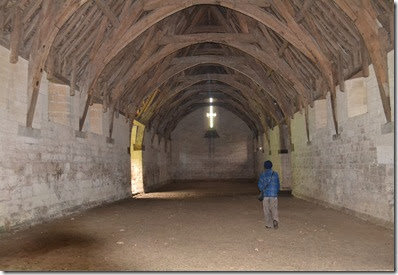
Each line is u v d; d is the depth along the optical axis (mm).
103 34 10961
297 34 10742
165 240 6875
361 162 9445
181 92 22906
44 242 6652
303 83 13703
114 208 12188
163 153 27625
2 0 7461
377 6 7801
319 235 7258
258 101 19938
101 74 12766
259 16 11070
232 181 29766
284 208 11953
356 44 9516
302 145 15344
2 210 7418
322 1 9172
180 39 13328
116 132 15398
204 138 30953
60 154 10164
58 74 10031
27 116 8453
